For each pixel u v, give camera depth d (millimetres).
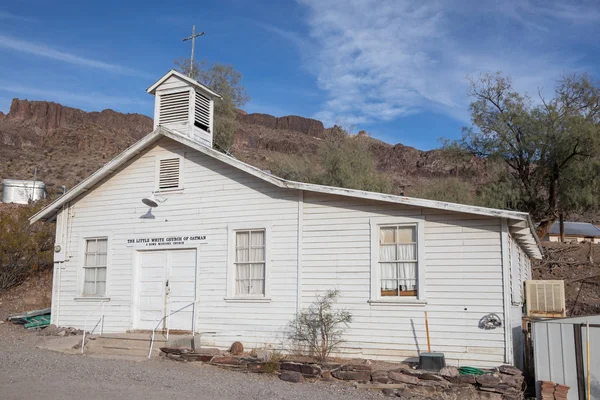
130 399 9461
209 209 15898
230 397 10055
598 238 44688
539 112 32594
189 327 15617
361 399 10562
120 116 127312
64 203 18047
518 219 12570
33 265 25141
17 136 98375
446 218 13344
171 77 17062
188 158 16438
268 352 13742
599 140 30453
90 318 17031
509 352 12398
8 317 19734
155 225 16562
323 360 13297
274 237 14961
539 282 16125
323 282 14258
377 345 13508
